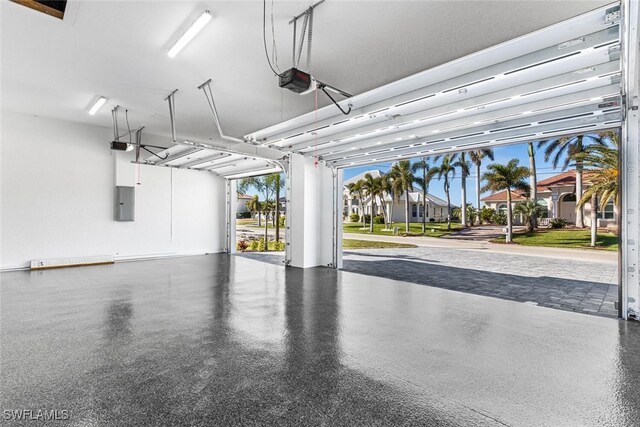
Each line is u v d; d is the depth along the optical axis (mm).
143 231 9289
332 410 2066
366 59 4102
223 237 11172
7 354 2885
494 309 4625
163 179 9688
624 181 4039
